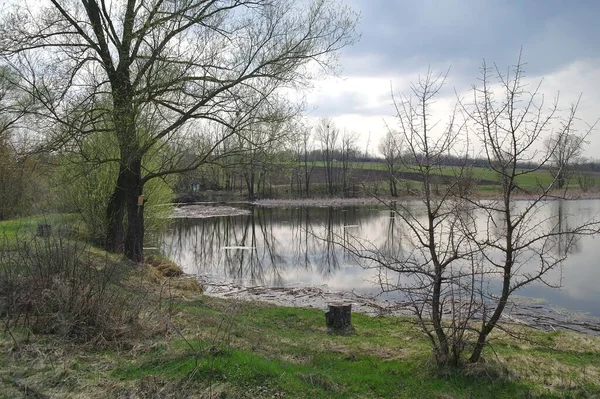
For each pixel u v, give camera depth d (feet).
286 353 23.47
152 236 81.71
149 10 43.29
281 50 46.21
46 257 26.61
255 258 75.51
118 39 44.11
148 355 21.03
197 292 46.01
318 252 79.77
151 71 44.06
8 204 62.54
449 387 19.02
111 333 22.97
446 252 21.35
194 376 18.83
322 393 18.42
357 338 28.91
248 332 27.04
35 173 58.80
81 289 24.35
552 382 19.65
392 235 90.79
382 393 18.70
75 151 46.78
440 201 21.39
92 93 42.98
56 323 22.90
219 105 45.88
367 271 62.64
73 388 18.47
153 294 33.88
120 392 18.20
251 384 18.56
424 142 20.72
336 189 243.81
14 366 19.77
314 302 45.44
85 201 57.52
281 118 46.75
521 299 45.21
